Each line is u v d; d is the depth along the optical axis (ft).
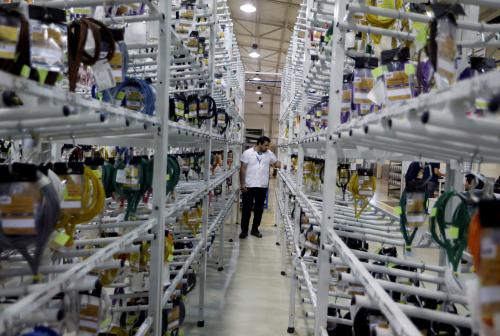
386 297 2.62
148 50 7.05
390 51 3.66
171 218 6.04
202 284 9.27
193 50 8.32
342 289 4.57
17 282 3.60
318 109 8.32
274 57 43.86
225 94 13.96
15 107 2.56
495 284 1.70
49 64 2.80
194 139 8.62
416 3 4.47
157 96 5.10
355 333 3.49
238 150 20.26
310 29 9.00
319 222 5.60
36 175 2.79
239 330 9.09
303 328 9.25
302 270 7.71
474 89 1.65
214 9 9.59
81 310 3.47
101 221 5.42
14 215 2.72
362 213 6.81
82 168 3.73
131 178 5.10
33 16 2.75
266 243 17.49
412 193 4.31
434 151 3.37
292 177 13.23
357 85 4.35
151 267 5.15
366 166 6.93
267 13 29.91
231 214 20.34
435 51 2.61
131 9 5.51
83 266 3.16
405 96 3.47
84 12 5.24
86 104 2.90
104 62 3.54
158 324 5.17
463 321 3.01
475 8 4.66
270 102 59.62
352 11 4.09
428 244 4.75
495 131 1.95
